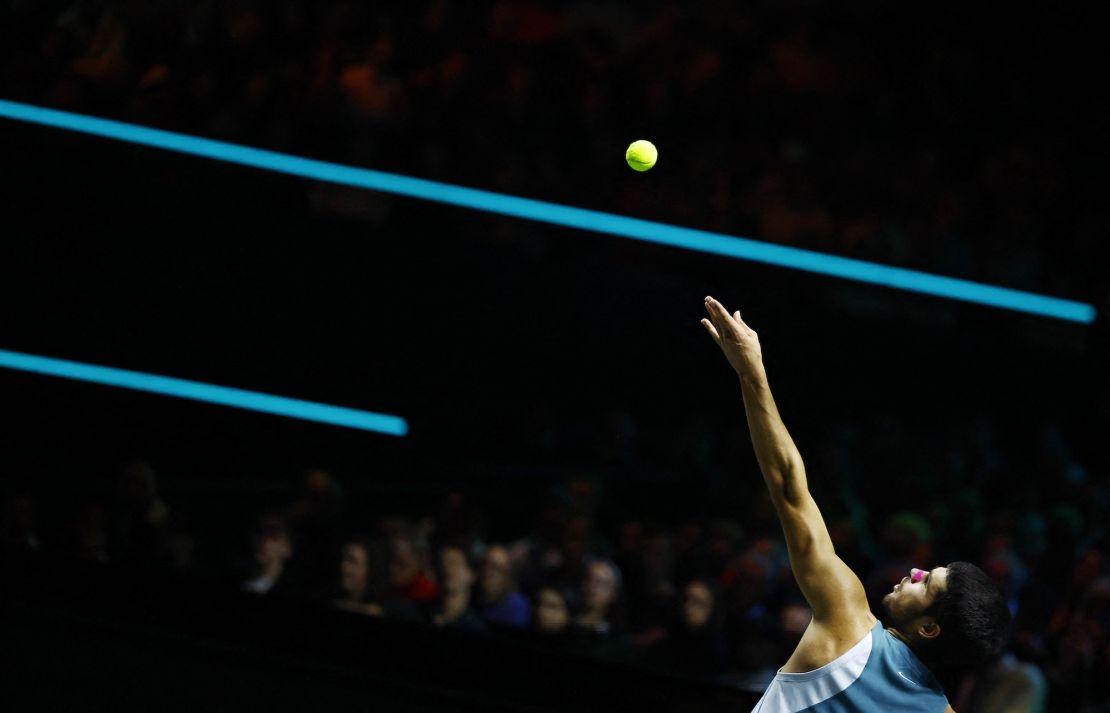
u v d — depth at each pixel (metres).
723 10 36.56
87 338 28.73
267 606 20.22
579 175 31.34
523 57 32.94
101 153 29.17
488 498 28.02
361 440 28.91
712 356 29.73
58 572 20.12
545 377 29.53
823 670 12.44
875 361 30.48
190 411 28.67
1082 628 22.08
